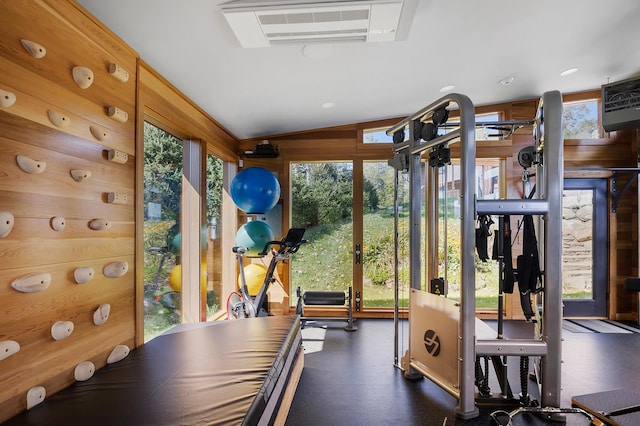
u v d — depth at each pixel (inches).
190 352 96.3
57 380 72.7
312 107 167.3
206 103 145.8
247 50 107.6
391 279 203.8
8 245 61.8
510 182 199.6
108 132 88.7
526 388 103.9
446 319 105.5
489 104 199.6
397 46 116.4
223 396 71.1
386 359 140.1
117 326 92.6
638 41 131.9
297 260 206.7
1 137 60.7
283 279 202.8
